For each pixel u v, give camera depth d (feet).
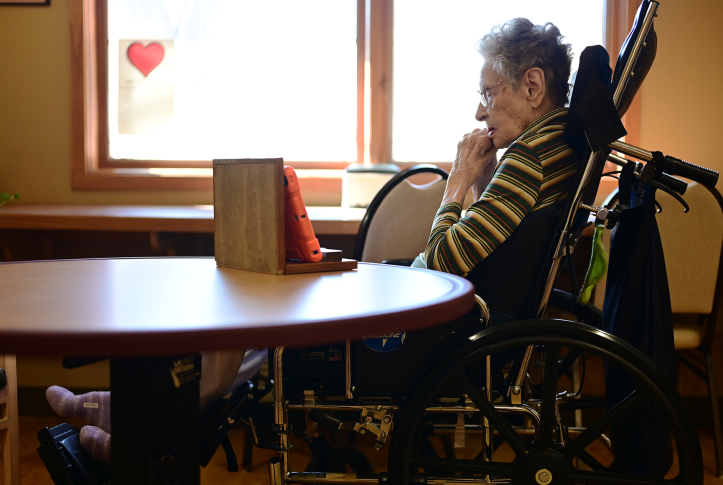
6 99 8.63
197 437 2.50
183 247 7.38
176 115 8.76
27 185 8.67
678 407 3.21
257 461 6.90
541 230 3.67
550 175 3.78
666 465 3.53
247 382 4.41
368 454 7.02
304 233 3.40
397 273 3.39
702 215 6.18
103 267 3.63
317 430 6.86
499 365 3.76
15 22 8.54
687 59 8.03
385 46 8.52
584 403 4.24
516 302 3.73
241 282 3.03
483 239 3.72
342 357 3.71
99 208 7.66
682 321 6.64
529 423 4.18
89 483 3.34
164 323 2.06
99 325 2.02
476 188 4.63
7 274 3.27
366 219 6.12
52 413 8.39
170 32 8.67
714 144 8.07
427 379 3.27
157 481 2.43
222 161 3.61
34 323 2.05
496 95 4.17
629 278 3.68
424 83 8.64
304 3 8.59
